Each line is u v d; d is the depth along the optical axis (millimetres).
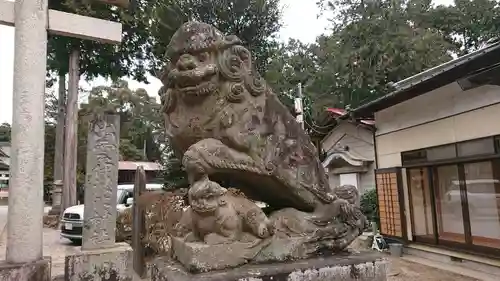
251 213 2041
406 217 7523
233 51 2240
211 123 2178
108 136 5574
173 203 3348
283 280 1915
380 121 8578
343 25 16469
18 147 4258
